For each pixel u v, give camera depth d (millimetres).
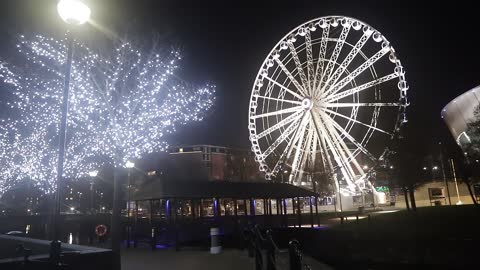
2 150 33906
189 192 27234
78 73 26969
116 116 27641
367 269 25047
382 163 49594
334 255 28438
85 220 37562
